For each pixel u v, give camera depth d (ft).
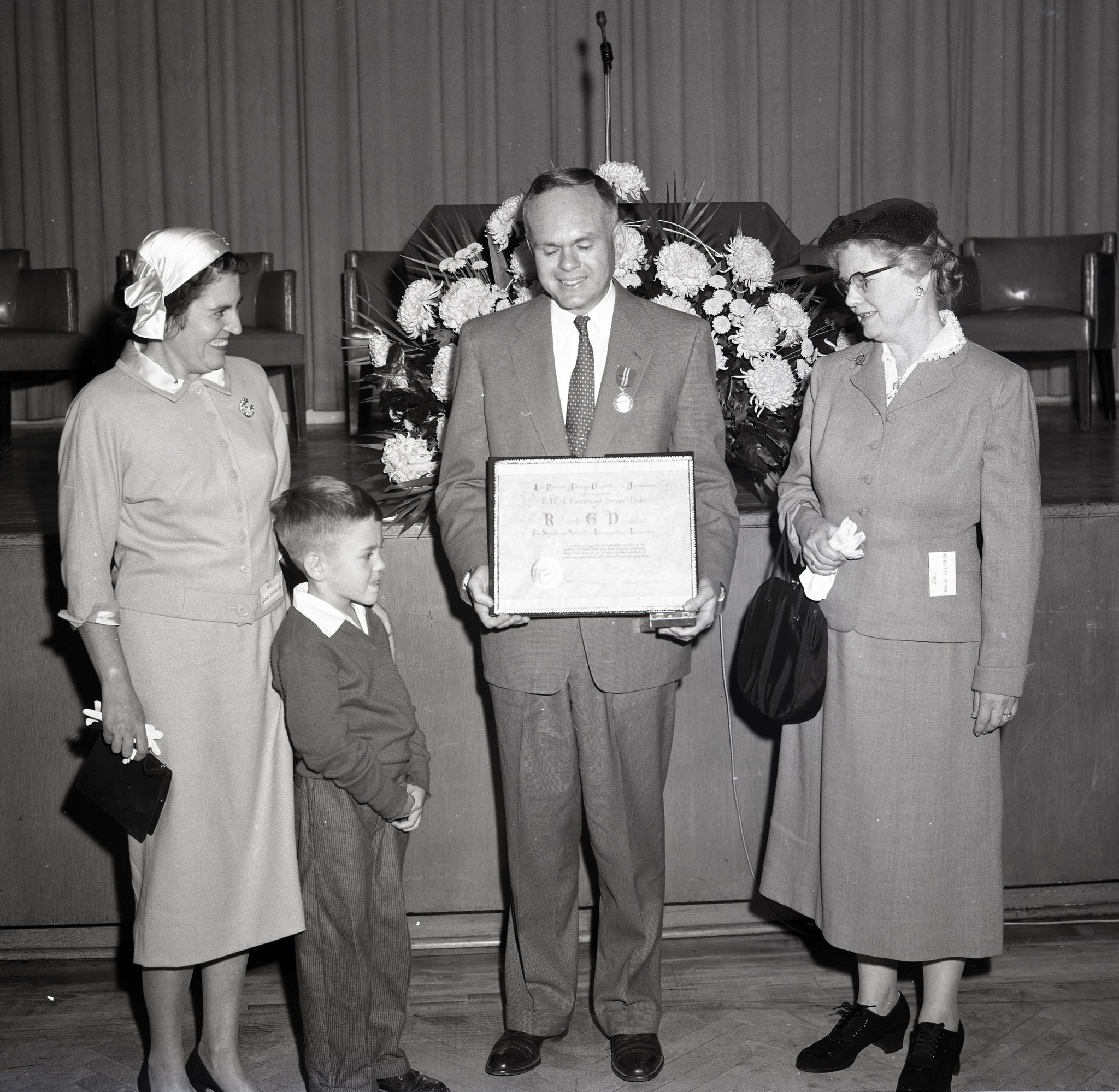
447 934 8.98
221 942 6.48
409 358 9.07
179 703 6.28
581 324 6.56
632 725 6.72
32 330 16.06
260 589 6.53
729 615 8.73
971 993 8.08
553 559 6.31
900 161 20.76
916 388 6.57
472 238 9.86
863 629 6.70
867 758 6.76
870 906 6.83
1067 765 8.93
